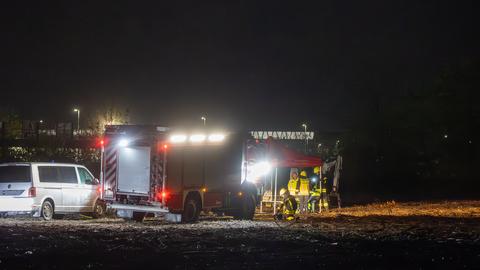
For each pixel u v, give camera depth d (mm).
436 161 68188
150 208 22938
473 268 12586
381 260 13484
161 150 22844
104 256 13742
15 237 16844
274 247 15367
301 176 28469
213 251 14633
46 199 24500
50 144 43781
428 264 12992
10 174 24141
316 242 16328
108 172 23938
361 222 22531
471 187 58750
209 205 24516
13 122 50625
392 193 54000
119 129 23672
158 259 13406
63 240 16344
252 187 26531
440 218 23953
